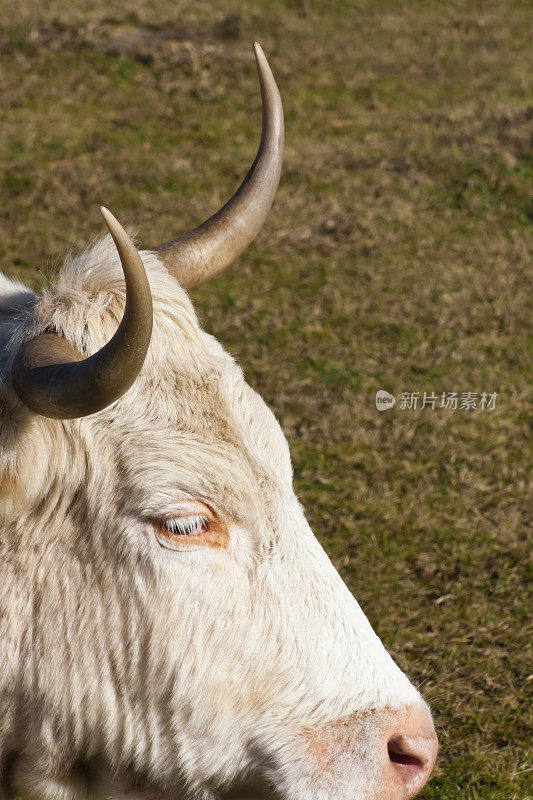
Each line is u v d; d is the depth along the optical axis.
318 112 23.83
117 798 6.14
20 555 5.69
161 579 5.56
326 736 5.83
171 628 5.62
